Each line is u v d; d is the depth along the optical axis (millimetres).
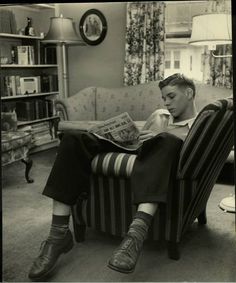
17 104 3531
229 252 1639
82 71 4027
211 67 3227
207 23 2260
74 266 1542
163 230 1537
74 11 3895
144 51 3605
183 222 1538
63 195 1457
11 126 2930
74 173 1475
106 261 1580
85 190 1532
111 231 1615
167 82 1698
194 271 1492
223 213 2059
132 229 1354
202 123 1360
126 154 1485
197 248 1677
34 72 3930
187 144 1392
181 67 3441
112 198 1563
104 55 3910
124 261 1283
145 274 1478
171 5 3396
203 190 1604
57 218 1484
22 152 2605
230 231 1845
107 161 1480
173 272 1487
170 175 1414
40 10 3924
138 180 1395
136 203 1402
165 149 1380
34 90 3684
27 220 2008
